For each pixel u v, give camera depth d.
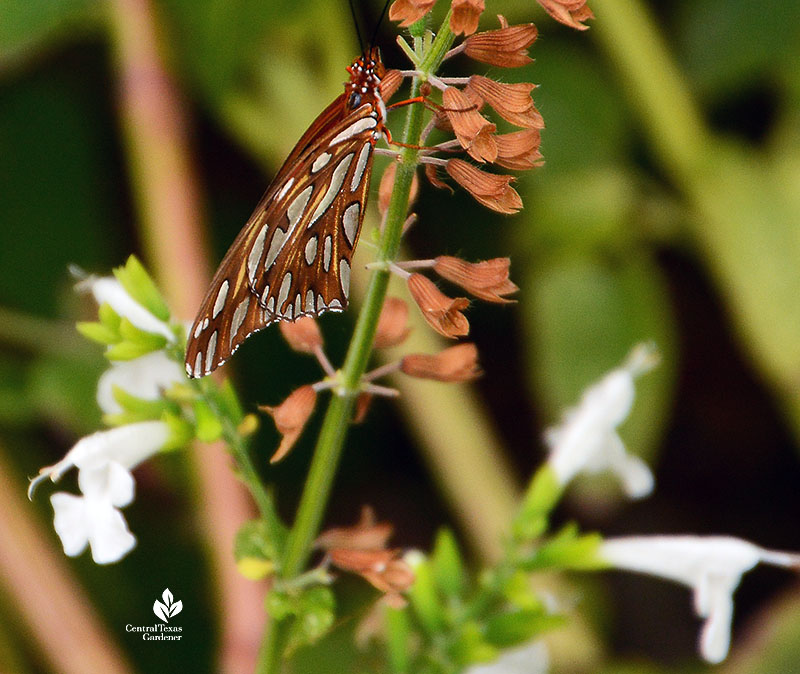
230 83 0.70
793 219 0.70
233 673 0.56
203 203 0.68
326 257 0.51
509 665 0.56
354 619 0.60
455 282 0.51
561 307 0.69
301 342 0.52
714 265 0.71
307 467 0.69
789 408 0.68
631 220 0.71
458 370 0.52
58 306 0.69
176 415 0.53
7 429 0.64
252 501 0.58
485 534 0.64
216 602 0.64
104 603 0.62
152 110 0.64
